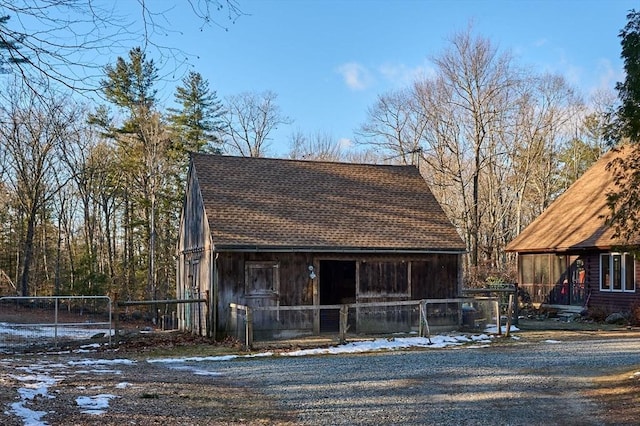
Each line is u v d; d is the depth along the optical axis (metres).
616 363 13.16
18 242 37.91
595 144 52.44
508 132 43.31
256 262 18.25
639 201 11.67
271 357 14.52
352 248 18.86
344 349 15.70
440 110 43.09
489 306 20.64
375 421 8.13
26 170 31.98
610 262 24.09
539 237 28.67
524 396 9.89
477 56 41.16
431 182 46.22
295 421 8.04
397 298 19.62
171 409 8.20
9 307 25.44
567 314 24.97
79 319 24.81
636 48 11.03
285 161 22.70
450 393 10.07
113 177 38.91
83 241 41.56
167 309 28.81
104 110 37.53
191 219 21.66
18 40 6.19
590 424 8.25
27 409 7.30
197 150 43.50
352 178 22.75
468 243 41.84
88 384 9.66
